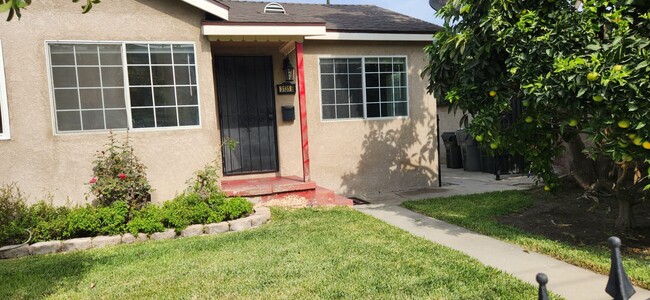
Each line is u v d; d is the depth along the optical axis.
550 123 4.94
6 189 5.91
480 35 4.93
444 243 5.12
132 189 6.06
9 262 4.89
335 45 8.70
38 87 6.14
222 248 5.04
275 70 8.49
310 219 6.34
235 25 6.85
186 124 6.90
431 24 9.62
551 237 5.27
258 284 3.89
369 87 9.02
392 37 8.77
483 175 11.35
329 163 8.77
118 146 6.48
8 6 2.08
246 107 8.41
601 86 3.77
